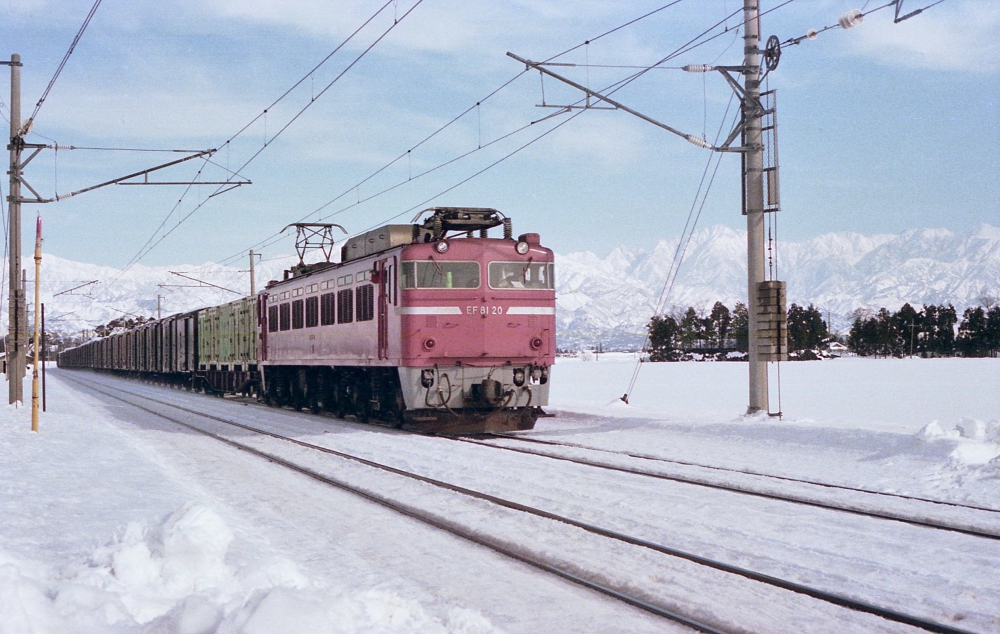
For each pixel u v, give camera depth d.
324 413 26.88
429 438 18.62
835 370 63.84
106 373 94.19
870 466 13.09
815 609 6.34
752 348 18.77
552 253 19.94
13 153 28.06
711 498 10.72
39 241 20.17
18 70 27.83
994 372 57.84
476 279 19.20
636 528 9.05
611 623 6.12
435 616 5.98
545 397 19.75
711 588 6.88
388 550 8.44
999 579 7.08
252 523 9.84
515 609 6.45
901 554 7.95
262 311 32.16
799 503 10.36
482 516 9.87
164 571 5.99
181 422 25.28
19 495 10.26
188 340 50.16
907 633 5.83
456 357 18.98
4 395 40.38
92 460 14.37
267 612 4.48
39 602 4.82
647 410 23.39
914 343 121.94
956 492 10.99
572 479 12.30
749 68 18.69
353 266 22.05
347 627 4.85
